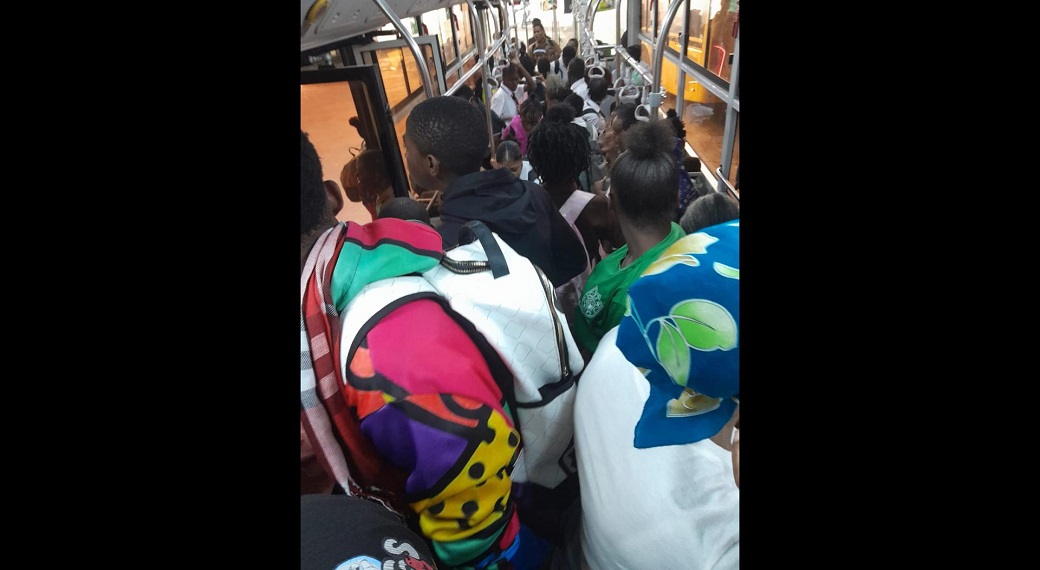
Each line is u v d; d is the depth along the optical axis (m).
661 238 0.99
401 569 0.45
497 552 0.61
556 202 1.62
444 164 1.25
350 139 1.57
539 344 0.63
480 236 0.65
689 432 0.53
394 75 2.23
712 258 0.46
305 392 0.53
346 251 0.55
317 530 0.46
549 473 0.75
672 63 3.02
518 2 9.96
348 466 0.57
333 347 0.54
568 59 5.88
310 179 0.59
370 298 0.55
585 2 7.23
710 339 0.44
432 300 0.58
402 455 0.53
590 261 1.67
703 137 2.32
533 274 0.65
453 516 0.57
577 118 3.21
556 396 0.68
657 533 0.55
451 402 0.52
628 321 0.51
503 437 0.56
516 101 4.92
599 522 0.62
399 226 0.61
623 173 0.95
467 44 4.88
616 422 0.62
